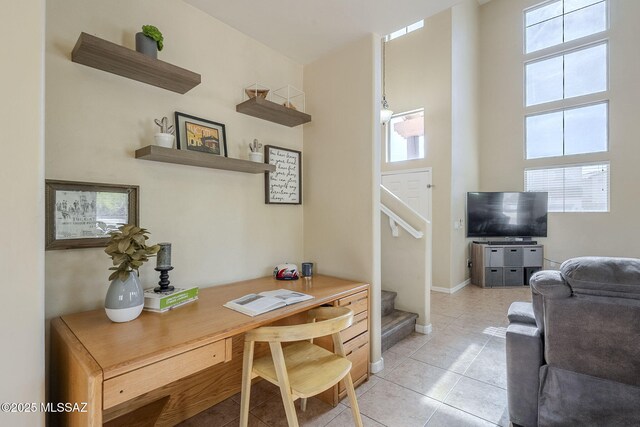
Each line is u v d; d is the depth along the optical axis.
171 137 1.60
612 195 4.64
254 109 2.04
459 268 4.90
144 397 1.56
